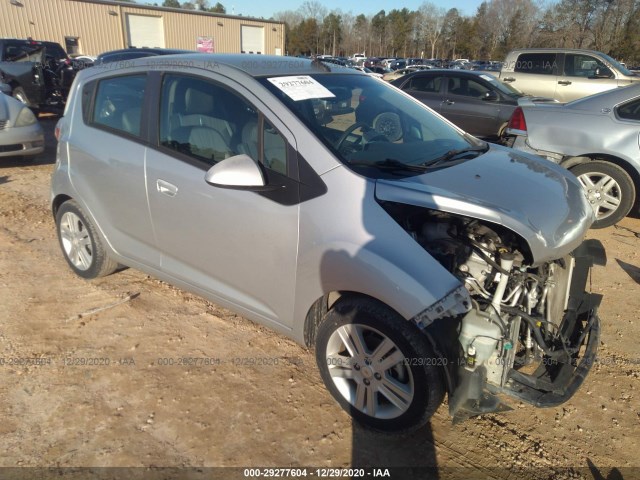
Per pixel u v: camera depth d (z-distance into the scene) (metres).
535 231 2.32
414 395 2.30
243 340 3.28
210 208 2.82
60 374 2.90
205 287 3.08
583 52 10.26
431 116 3.53
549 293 2.68
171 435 2.49
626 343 3.38
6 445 2.40
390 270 2.22
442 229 2.55
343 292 2.52
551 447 2.52
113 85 3.41
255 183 2.47
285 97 2.71
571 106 5.52
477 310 2.28
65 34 28.61
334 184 2.44
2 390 2.75
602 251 2.99
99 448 2.40
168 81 3.08
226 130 2.81
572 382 2.39
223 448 2.43
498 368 2.33
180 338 3.27
